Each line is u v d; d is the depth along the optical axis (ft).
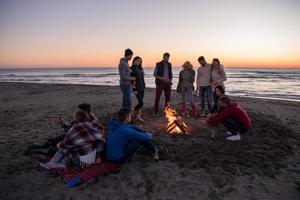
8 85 82.69
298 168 15.72
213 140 20.16
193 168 15.20
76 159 14.39
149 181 13.73
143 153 17.28
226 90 89.15
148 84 127.24
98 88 74.43
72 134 14.30
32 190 12.92
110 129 15.11
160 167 15.30
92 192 12.69
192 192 12.75
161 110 32.04
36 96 54.24
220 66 26.02
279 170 15.37
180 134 21.57
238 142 19.77
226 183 13.64
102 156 15.02
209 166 15.49
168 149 17.95
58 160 14.65
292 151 18.44
